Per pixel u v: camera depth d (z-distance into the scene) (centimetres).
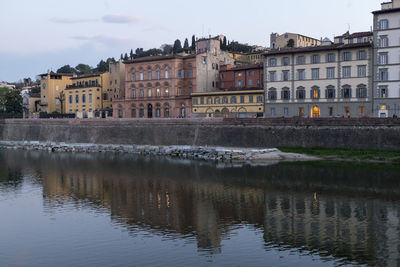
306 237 4091
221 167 8169
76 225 4619
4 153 11519
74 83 18100
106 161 9456
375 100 10175
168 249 3862
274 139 9812
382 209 4966
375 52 10131
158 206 5331
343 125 9019
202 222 4628
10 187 6656
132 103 14775
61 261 3650
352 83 10406
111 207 5338
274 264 3484
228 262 3547
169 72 13862
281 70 11356
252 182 6644
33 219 4872
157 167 8381
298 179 6738
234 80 13838
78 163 9206
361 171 7188
